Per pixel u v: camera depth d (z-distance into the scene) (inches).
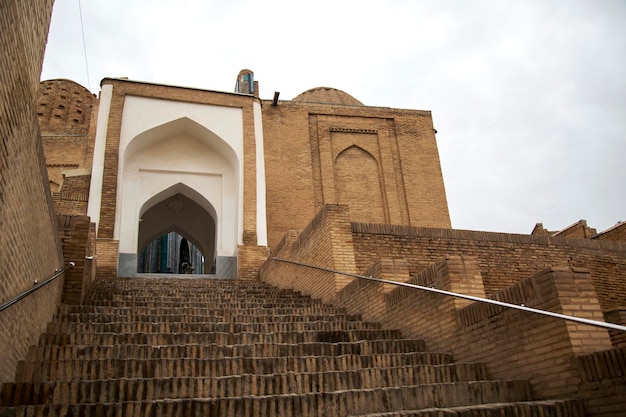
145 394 150.4
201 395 153.5
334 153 673.0
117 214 500.7
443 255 343.6
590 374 146.6
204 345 189.8
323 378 164.4
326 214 325.7
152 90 566.9
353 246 324.5
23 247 162.2
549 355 161.2
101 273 471.2
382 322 251.1
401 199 665.6
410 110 722.2
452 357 201.6
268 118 664.4
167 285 380.5
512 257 360.8
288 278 395.2
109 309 255.3
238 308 282.5
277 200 618.5
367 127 696.4
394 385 170.4
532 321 169.2
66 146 721.6
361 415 141.4
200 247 674.8
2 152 129.7
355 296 279.7
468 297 178.4
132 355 183.2
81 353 179.9
